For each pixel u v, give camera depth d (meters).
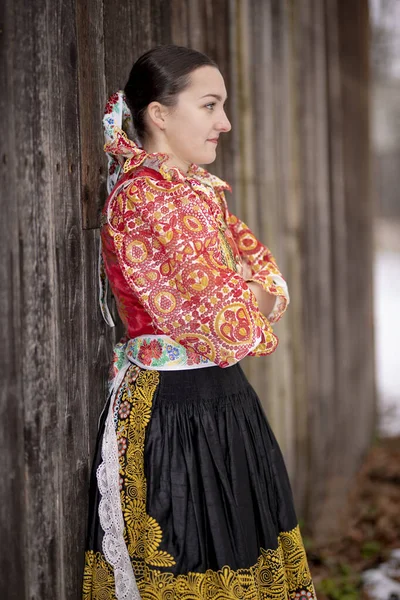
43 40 2.20
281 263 4.66
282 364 4.63
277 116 4.61
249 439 2.32
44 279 2.23
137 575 2.27
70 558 2.39
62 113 2.28
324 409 5.70
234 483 2.25
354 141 7.16
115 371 2.43
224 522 2.21
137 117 2.33
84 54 2.40
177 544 2.20
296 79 5.00
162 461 2.21
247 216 4.07
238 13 3.96
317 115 5.60
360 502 5.59
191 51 2.29
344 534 4.88
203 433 2.23
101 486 2.32
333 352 6.07
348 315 6.73
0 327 2.15
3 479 2.17
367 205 8.00
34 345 2.22
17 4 2.16
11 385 2.18
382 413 8.45
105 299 2.54
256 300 2.29
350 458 6.44
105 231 2.31
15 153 2.16
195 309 2.13
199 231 2.15
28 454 2.23
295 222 4.93
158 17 3.00
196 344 2.16
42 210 2.21
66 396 2.34
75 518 2.42
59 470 2.32
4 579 2.19
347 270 6.71
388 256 23.30
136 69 2.29
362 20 7.70
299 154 5.08
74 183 2.35
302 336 5.09
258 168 4.26
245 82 4.03
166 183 2.17
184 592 2.20
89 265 2.47
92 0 2.45
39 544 2.27
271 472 2.40
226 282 2.14
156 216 2.14
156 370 2.27
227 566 2.19
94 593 2.37
